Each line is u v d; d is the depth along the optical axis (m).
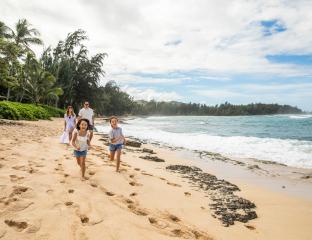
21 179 5.54
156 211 5.10
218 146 17.44
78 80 59.56
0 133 11.95
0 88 44.09
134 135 24.83
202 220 5.10
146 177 7.37
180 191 6.66
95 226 4.05
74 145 6.34
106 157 9.51
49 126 21.02
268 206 6.38
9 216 3.97
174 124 48.06
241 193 7.39
